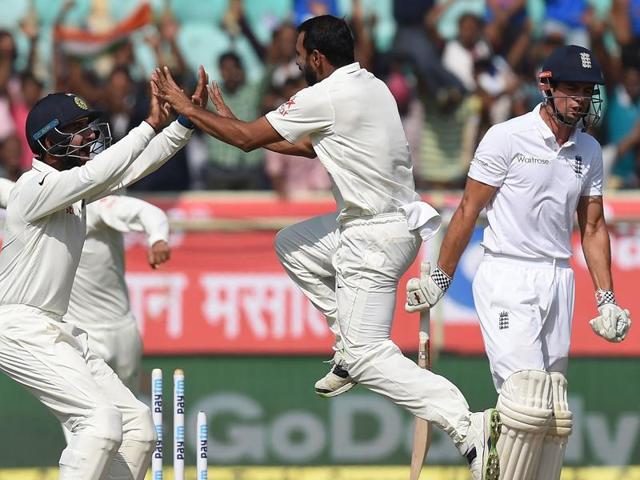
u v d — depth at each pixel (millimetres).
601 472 28125
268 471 28031
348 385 20641
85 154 19250
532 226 19141
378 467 28125
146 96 34531
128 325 24469
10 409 27766
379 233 19547
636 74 36156
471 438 18953
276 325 28188
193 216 31906
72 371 18359
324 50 19609
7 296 18703
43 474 27734
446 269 19484
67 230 18906
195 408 27969
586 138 19547
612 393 28172
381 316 19750
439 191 34281
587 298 28328
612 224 28250
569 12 36781
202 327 28047
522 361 18891
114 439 18141
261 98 34281
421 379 19469
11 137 34094
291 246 20812
